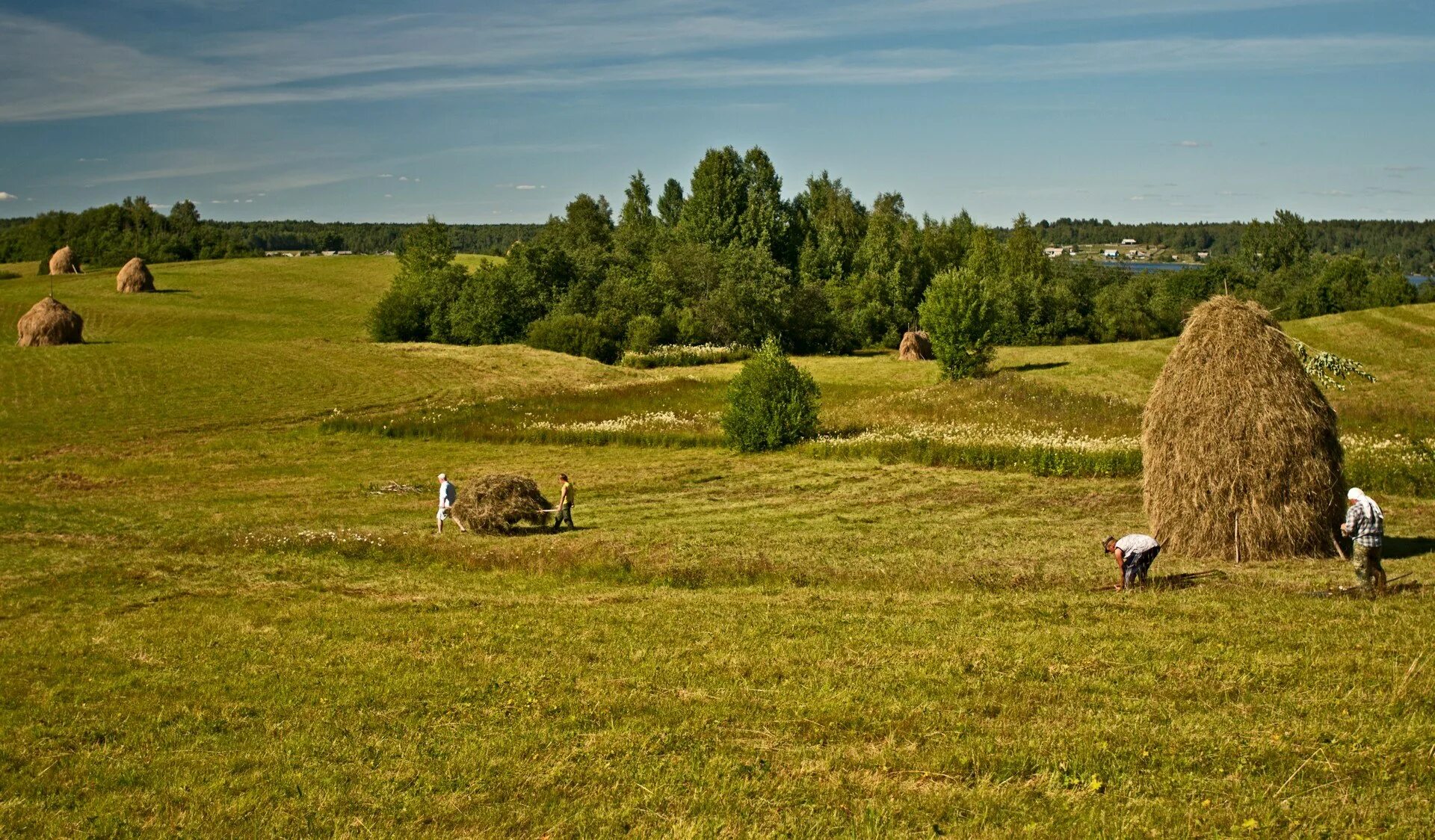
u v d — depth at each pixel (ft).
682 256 290.15
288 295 360.28
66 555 75.46
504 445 137.18
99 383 176.76
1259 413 60.29
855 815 25.43
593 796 27.76
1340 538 60.64
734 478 110.11
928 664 38.52
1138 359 203.62
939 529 79.00
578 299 274.98
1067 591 53.16
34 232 535.60
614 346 245.04
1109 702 32.96
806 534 78.69
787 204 367.86
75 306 309.63
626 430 139.74
